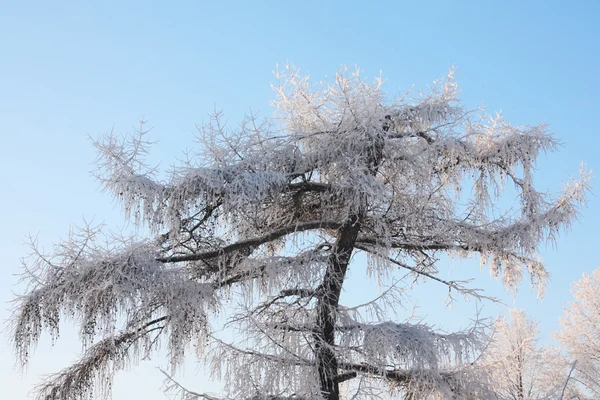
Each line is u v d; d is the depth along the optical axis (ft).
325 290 27.76
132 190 25.26
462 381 26.96
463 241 31.60
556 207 30.14
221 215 26.68
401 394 28.30
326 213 29.78
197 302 26.40
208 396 25.82
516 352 40.60
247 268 28.55
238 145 27.40
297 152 28.43
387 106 29.63
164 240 27.48
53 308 24.73
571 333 52.13
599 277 53.57
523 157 29.73
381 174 30.14
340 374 27.25
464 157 30.07
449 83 29.63
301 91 31.91
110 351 28.81
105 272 24.61
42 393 29.12
